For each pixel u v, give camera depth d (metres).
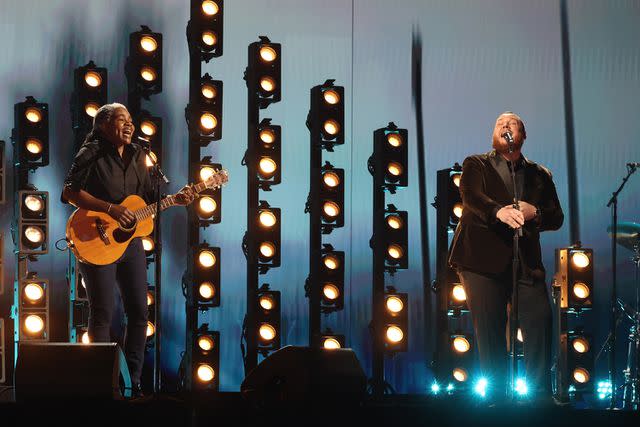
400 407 8.56
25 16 13.35
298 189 14.14
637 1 14.73
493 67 14.59
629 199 14.59
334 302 12.55
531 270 9.65
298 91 14.23
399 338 12.52
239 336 13.80
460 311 12.34
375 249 12.69
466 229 9.87
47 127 12.03
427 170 14.41
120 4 13.67
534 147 14.56
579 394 11.66
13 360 12.77
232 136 14.01
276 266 12.41
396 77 14.45
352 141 14.28
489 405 9.08
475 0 14.62
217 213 12.20
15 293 11.80
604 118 14.64
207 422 8.51
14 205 12.03
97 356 8.46
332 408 8.81
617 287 14.41
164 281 13.51
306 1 14.33
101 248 10.00
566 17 14.69
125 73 12.55
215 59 14.04
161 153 12.34
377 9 14.46
